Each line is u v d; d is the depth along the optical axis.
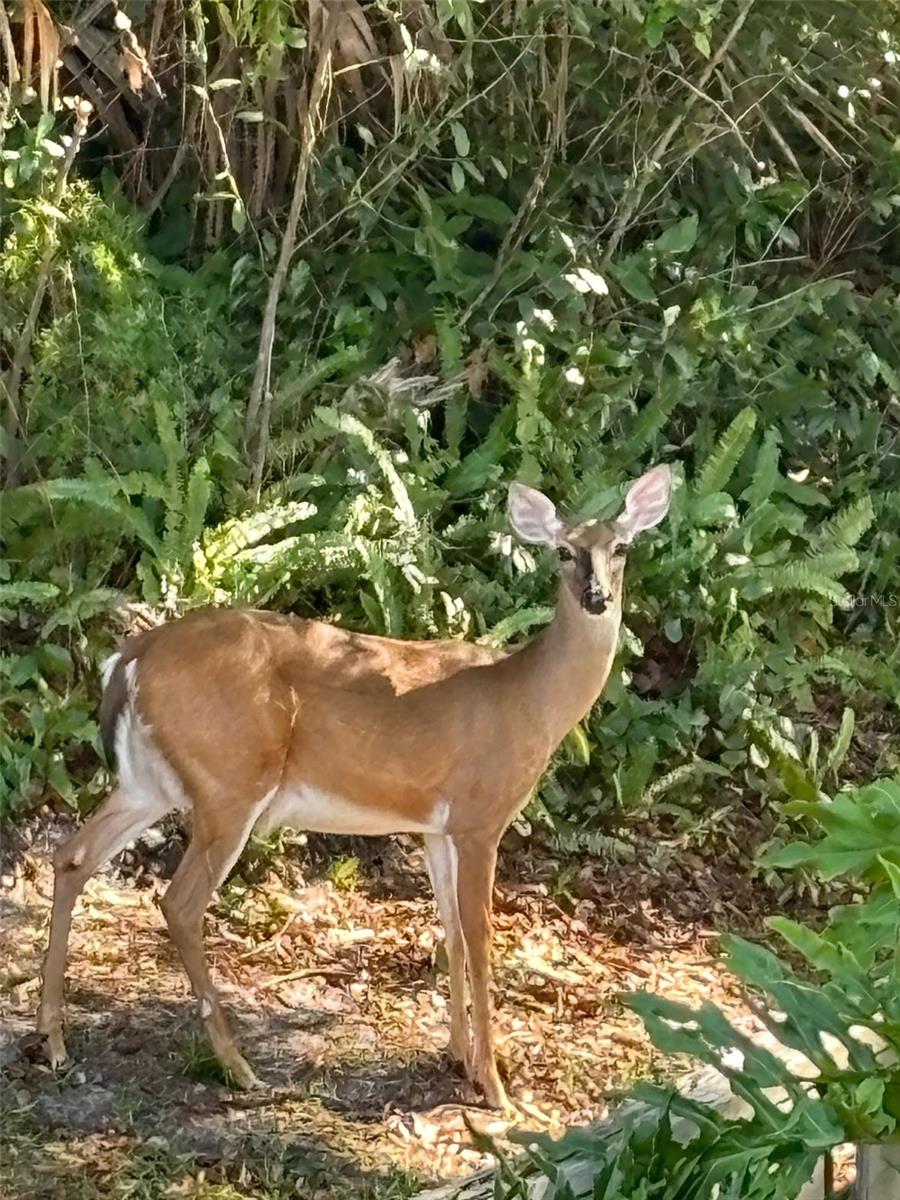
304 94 6.52
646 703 6.02
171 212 7.01
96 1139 3.63
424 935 5.02
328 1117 3.89
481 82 7.25
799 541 7.07
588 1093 4.18
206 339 6.29
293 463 6.23
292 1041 4.27
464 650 4.36
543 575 6.20
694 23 6.84
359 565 5.70
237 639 3.98
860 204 8.46
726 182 7.83
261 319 6.83
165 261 6.91
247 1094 3.94
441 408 6.96
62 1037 4.00
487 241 7.58
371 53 6.56
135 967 4.52
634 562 6.40
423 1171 3.69
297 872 5.23
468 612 5.94
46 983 3.97
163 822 5.19
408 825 4.23
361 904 5.18
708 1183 2.57
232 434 6.04
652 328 7.21
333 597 5.98
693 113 7.60
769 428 7.37
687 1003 4.82
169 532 5.49
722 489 6.87
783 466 7.64
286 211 6.93
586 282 6.45
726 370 7.53
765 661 6.57
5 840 4.95
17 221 5.76
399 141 7.01
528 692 4.14
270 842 5.17
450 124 6.98
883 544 7.48
